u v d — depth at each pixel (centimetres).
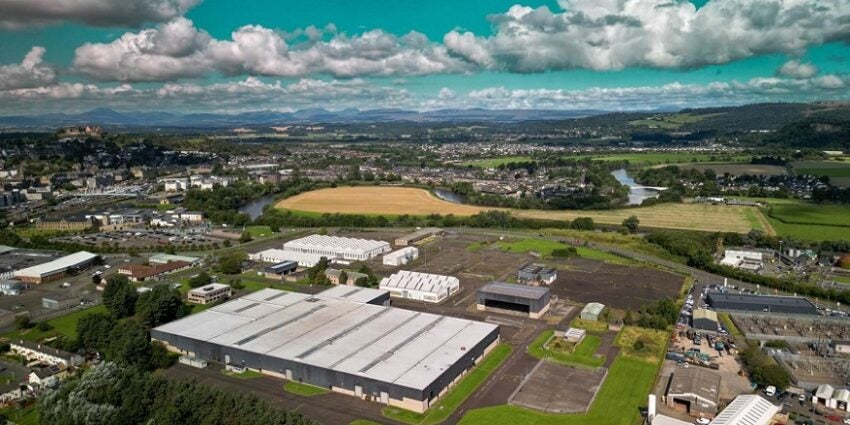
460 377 14325
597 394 13375
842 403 12631
